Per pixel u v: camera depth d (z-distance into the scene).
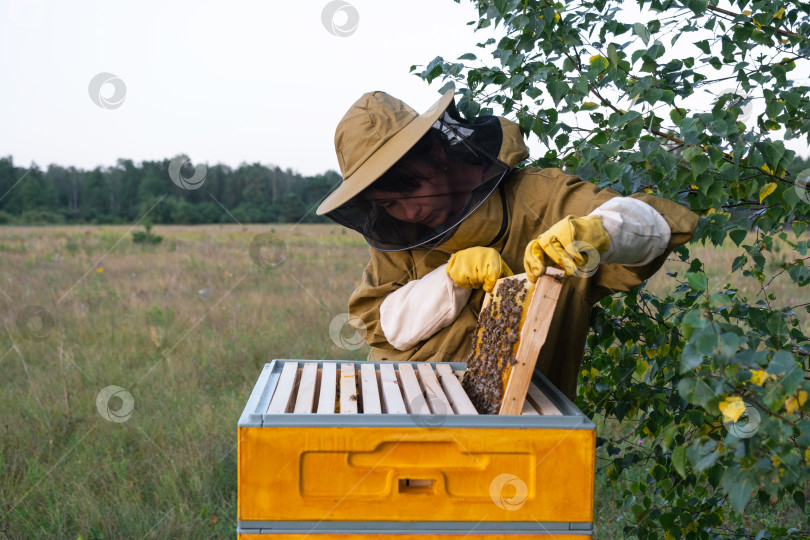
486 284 1.66
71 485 3.18
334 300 8.07
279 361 1.75
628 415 2.19
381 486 1.25
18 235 24.33
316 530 1.25
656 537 2.11
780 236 2.04
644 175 1.89
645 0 1.97
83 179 44.47
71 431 3.88
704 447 1.14
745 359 1.10
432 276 1.89
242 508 1.23
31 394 4.39
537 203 1.78
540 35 2.00
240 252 16.56
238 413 4.06
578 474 1.24
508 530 1.25
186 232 28.06
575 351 1.90
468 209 1.65
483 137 1.65
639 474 2.43
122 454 3.56
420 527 1.25
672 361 2.07
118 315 7.25
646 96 1.76
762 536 2.00
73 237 23.31
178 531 2.85
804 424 1.09
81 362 5.29
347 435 1.23
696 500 2.02
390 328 1.93
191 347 5.72
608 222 1.39
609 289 1.82
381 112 1.70
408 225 1.74
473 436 1.23
